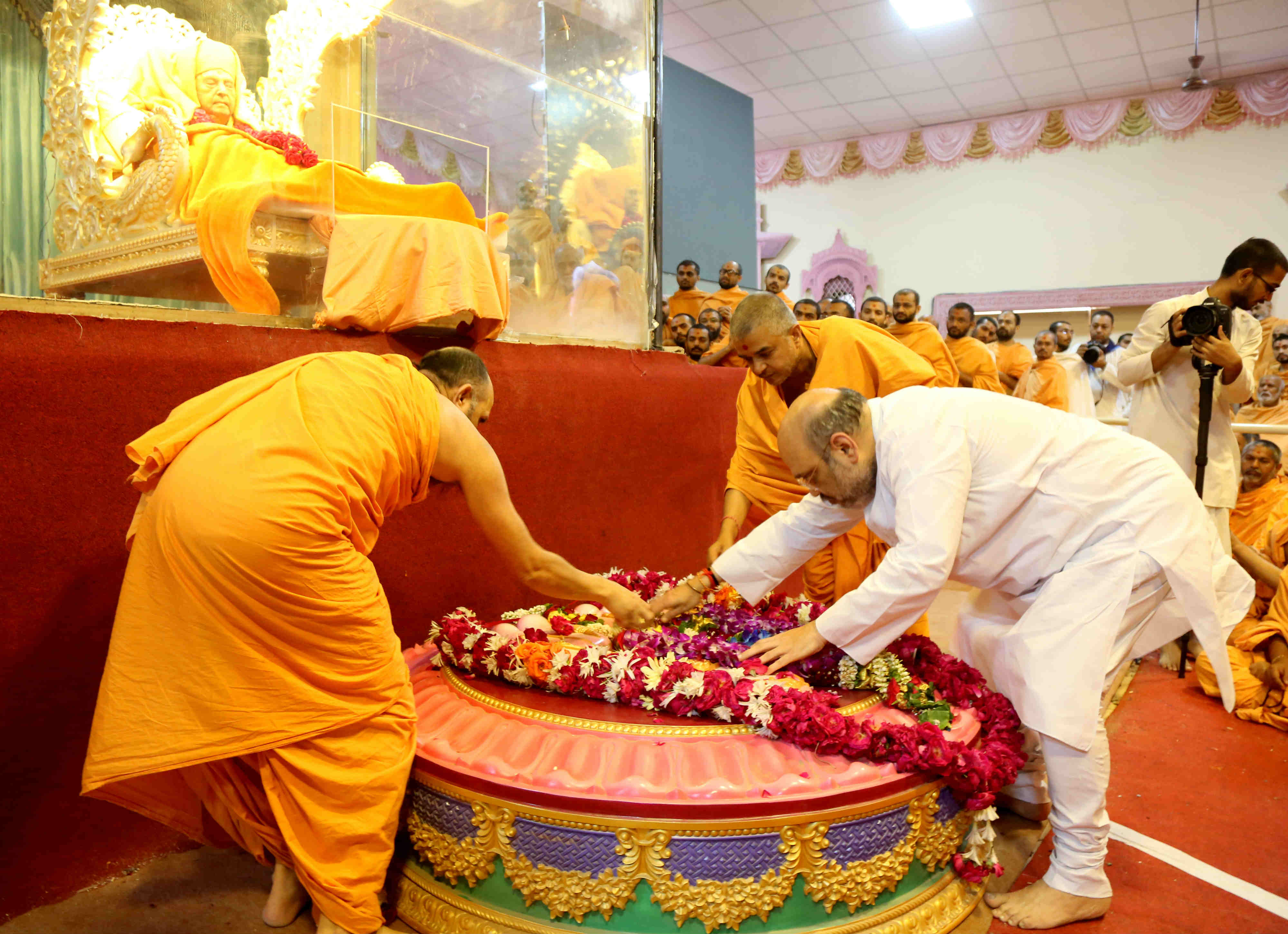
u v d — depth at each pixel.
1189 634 3.76
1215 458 3.63
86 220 3.19
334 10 3.65
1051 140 12.47
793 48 10.41
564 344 3.36
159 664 1.63
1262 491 4.41
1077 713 1.85
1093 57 10.68
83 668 1.97
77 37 3.20
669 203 8.75
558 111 3.66
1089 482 1.97
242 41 3.73
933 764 1.70
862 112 12.59
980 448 1.95
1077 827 1.88
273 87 3.72
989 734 1.95
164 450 1.68
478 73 3.62
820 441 1.94
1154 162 12.00
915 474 1.90
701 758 1.75
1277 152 11.37
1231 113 11.49
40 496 1.88
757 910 1.64
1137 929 1.87
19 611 1.87
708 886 1.62
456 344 2.80
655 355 3.76
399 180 3.42
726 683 1.89
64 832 1.97
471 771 1.71
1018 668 1.94
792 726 1.77
